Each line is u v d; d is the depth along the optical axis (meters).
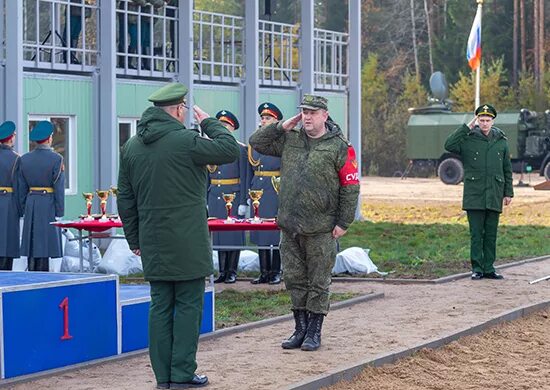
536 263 23.25
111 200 25.11
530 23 91.50
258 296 17.94
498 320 15.86
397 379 12.48
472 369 13.11
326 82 35.28
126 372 12.22
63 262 20.69
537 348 14.41
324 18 94.44
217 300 17.47
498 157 20.06
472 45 45.66
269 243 19.34
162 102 11.55
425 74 95.44
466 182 20.19
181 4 27.55
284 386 11.51
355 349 13.48
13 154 18.98
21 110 22.72
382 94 88.12
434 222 35.66
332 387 11.97
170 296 11.61
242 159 19.67
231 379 11.87
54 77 24.30
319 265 13.40
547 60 90.69
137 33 26.69
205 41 33.16
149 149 11.47
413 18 95.56
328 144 13.30
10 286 11.70
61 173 18.78
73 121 24.84
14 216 18.98
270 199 19.42
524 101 85.75
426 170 71.81
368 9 97.50
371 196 50.97
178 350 11.49
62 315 12.24
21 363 11.80
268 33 31.86
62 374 12.08
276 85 31.95
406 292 18.59
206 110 28.95
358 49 34.81
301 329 13.64
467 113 63.41
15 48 22.59
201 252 11.52
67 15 24.75
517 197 49.53
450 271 21.47
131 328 13.17
